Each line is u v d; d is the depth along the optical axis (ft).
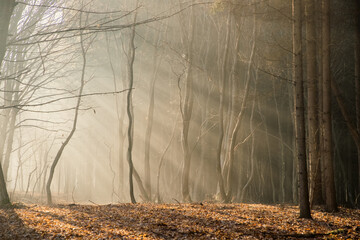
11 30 54.34
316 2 59.98
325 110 52.54
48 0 55.57
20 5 54.65
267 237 33.55
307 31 58.29
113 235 31.63
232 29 93.15
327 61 53.01
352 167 110.83
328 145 52.01
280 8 59.82
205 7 87.20
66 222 35.96
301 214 42.70
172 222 37.58
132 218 38.96
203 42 102.53
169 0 88.53
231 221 39.11
